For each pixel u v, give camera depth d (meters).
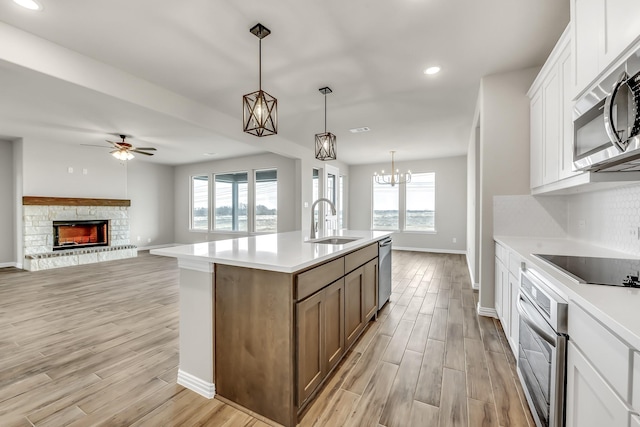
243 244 2.33
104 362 2.17
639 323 0.78
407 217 7.98
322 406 1.70
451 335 2.64
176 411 1.66
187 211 8.44
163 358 2.23
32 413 1.63
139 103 3.04
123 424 1.56
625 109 1.05
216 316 1.76
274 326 1.56
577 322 1.08
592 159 1.35
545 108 2.33
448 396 1.79
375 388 1.87
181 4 1.96
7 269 5.43
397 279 4.70
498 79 2.94
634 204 1.79
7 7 1.97
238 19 2.12
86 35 2.31
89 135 5.17
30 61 2.28
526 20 2.12
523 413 1.63
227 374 1.73
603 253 1.90
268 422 1.58
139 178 7.80
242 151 6.66
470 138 5.18
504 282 2.52
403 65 2.78
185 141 5.64
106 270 5.38
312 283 1.69
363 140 5.67
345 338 2.18
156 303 3.50
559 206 2.79
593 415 0.95
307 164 6.43
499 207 2.97
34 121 4.30
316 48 2.50
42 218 5.64
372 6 1.98
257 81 3.12
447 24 2.17
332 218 7.26
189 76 3.01
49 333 2.66
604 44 1.29
